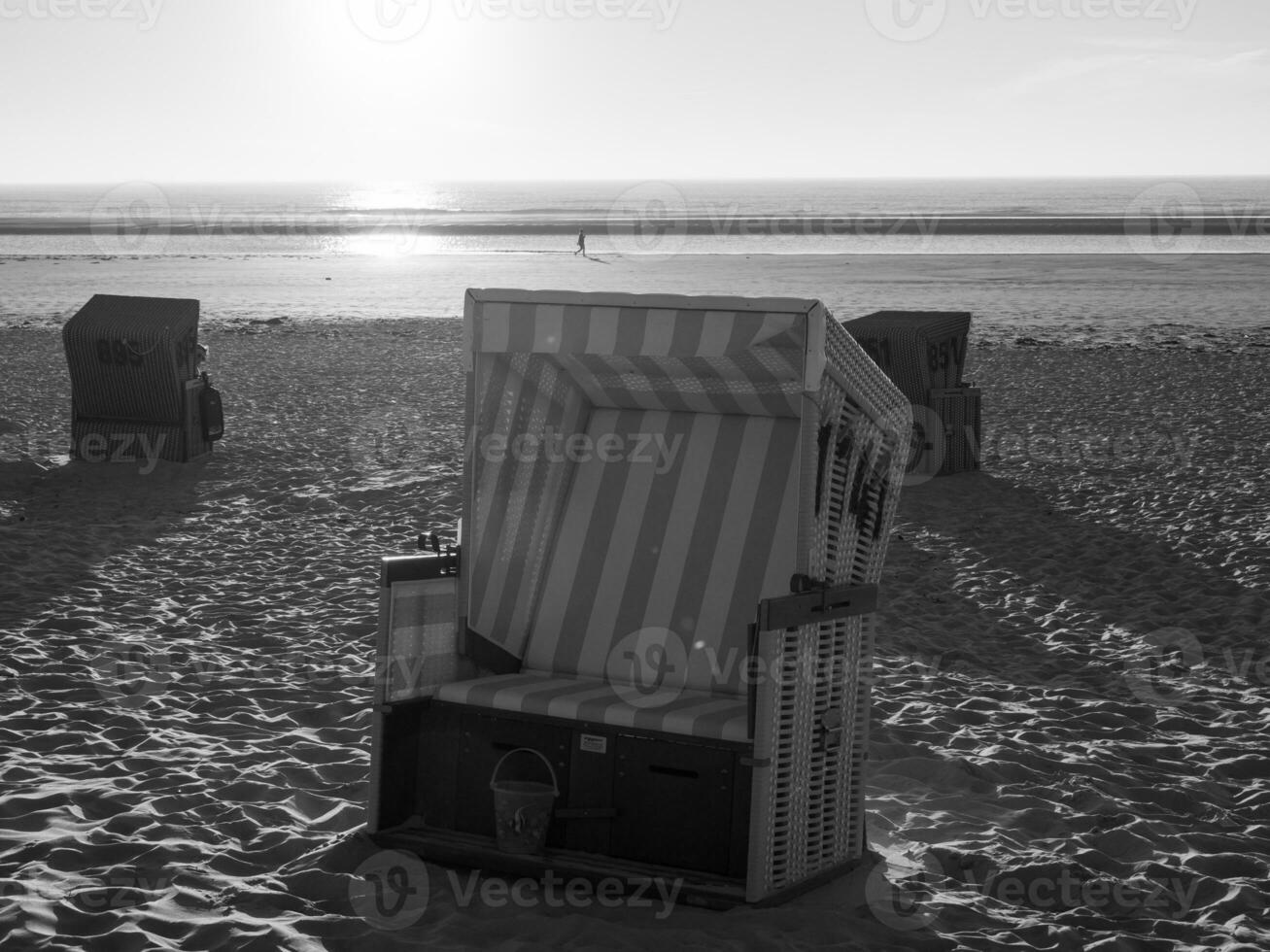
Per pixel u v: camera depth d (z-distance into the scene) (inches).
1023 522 398.0
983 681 252.8
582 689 166.1
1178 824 184.5
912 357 461.1
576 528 182.5
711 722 150.3
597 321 154.6
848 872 161.8
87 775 187.6
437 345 865.5
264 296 1291.8
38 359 770.2
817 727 154.7
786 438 171.8
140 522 379.9
